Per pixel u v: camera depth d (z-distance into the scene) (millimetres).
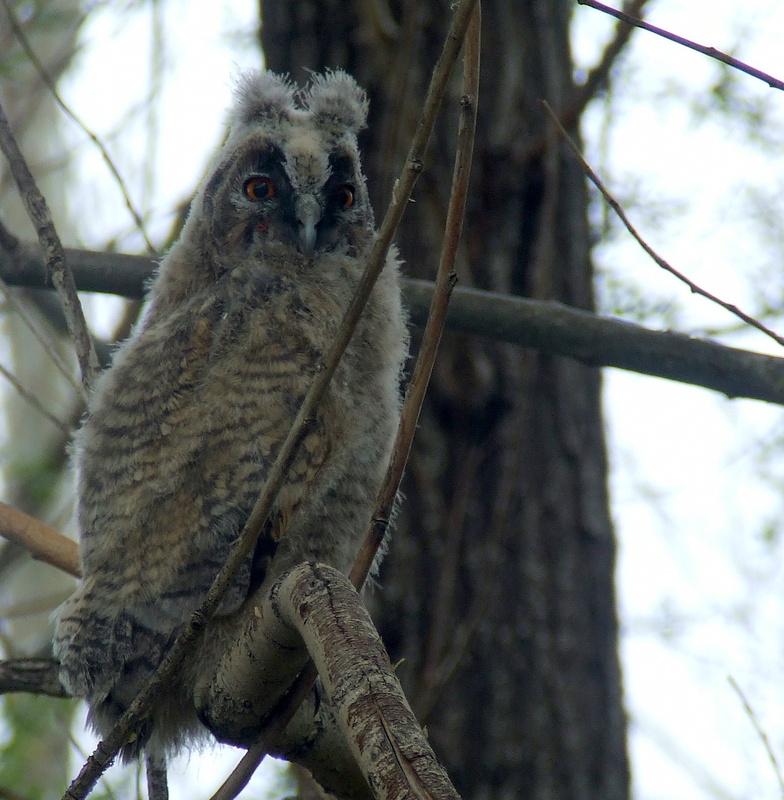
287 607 5992
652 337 10078
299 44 12539
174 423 8023
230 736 6977
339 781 7168
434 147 12305
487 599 9781
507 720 11648
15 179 8812
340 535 8312
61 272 8656
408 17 10297
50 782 12711
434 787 4500
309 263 9008
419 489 11945
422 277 12062
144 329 9367
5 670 8344
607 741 11984
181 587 7785
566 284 12617
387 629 11711
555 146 10703
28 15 15742
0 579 15070
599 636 12219
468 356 12133
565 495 12336
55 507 18547
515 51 12695
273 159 9359
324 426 8023
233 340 8289
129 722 6207
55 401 21641
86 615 7922
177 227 12828
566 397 12547
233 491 7863
